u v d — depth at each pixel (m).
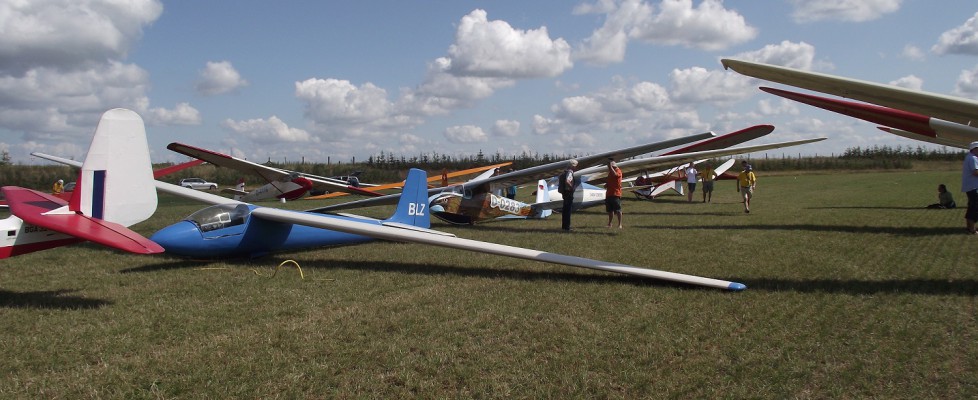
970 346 3.84
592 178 15.87
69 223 5.21
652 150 12.11
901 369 3.48
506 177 12.02
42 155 14.05
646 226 11.66
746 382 3.33
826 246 8.24
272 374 3.49
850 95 6.07
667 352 3.84
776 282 5.84
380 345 4.02
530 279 6.26
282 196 20.58
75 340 4.19
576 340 4.09
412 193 10.50
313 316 4.79
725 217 13.30
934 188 23.86
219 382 3.38
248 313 4.89
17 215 5.17
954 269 6.30
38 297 5.54
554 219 13.98
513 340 4.14
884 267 6.53
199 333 4.35
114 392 3.25
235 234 7.47
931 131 8.57
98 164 5.69
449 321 4.62
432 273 6.68
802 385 3.28
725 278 6.11
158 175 16.45
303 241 8.27
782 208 15.62
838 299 5.09
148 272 6.85
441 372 3.55
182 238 7.05
